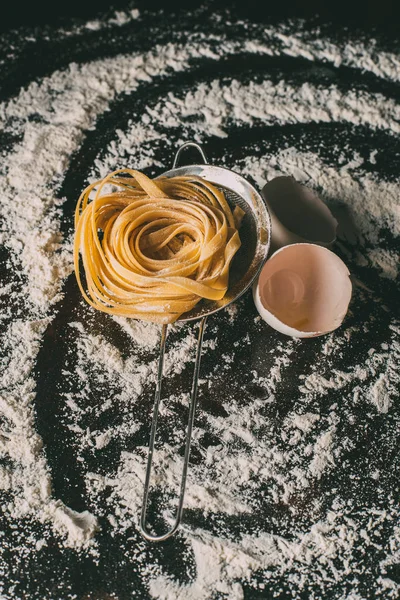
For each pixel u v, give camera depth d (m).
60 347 0.42
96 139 0.46
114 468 0.40
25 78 0.48
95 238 0.39
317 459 0.41
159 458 0.40
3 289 0.43
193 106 0.47
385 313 0.43
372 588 0.39
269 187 0.42
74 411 0.41
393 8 0.50
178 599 0.38
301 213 0.43
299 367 0.42
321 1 0.50
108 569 0.39
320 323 0.41
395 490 0.41
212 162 0.46
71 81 0.48
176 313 0.39
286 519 0.40
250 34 0.49
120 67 0.48
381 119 0.47
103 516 0.40
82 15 0.49
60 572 0.39
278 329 0.40
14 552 0.39
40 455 0.40
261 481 0.40
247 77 0.48
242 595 0.39
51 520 0.39
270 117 0.47
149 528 0.39
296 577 0.39
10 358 0.42
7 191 0.45
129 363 0.42
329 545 0.39
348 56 0.49
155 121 0.47
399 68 0.49
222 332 0.42
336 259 0.40
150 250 0.40
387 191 0.45
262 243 0.40
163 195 0.40
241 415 0.41
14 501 0.40
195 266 0.39
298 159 0.46
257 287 0.40
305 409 0.41
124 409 0.41
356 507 0.40
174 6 0.50
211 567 0.39
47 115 0.47
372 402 0.42
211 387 0.41
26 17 0.49
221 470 0.40
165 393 0.41
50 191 0.45
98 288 0.40
